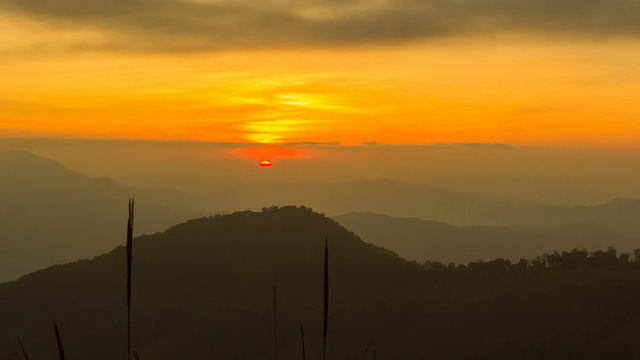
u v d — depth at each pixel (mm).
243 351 73375
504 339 64000
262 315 81625
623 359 55344
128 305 7676
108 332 82938
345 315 79000
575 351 58406
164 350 76188
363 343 69938
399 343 68375
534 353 59531
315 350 69750
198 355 74250
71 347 78562
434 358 62219
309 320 78938
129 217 7746
